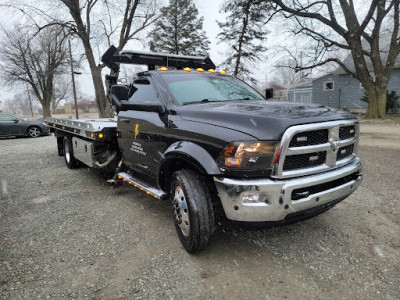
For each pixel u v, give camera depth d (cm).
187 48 3362
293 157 262
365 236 338
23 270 283
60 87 6294
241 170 254
